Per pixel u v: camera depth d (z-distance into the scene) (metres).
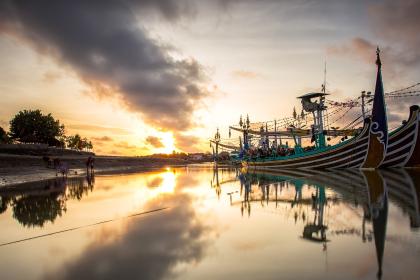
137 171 60.72
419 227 7.48
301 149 50.22
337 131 44.75
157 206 12.62
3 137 107.38
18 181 32.00
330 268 4.89
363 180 21.67
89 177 38.94
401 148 36.00
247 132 64.50
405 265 4.90
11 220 10.45
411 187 16.56
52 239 7.55
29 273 5.20
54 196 17.83
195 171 57.12
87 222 9.60
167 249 6.28
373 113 34.06
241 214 10.24
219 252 5.98
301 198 13.79
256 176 33.25
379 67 32.97
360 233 7.09
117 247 6.54
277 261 5.33
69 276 4.98
